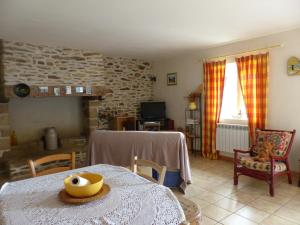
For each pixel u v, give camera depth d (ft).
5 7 8.70
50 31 11.92
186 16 10.06
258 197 10.41
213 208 9.52
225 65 15.67
